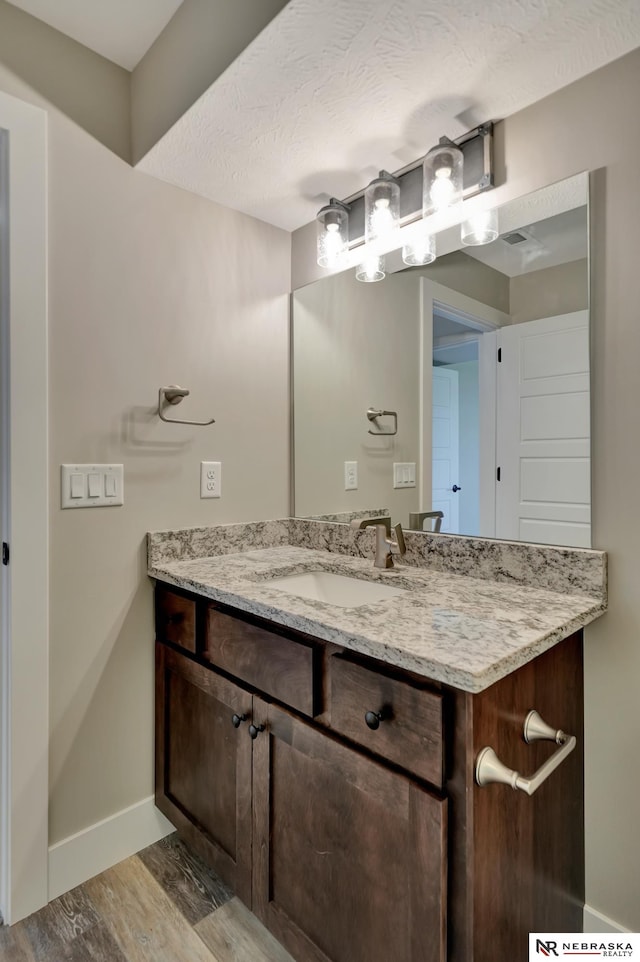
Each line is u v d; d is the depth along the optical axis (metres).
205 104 1.20
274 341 1.86
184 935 1.23
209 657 1.31
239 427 1.75
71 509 1.36
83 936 1.22
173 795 1.46
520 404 1.27
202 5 1.18
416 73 1.11
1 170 1.25
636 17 0.96
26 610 1.27
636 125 1.05
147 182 1.50
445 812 0.77
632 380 1.07
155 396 1.52
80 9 1.27
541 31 0.99
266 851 1.12
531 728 0.89
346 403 1.73
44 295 1.29
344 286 1.72
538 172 1.20
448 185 1.29
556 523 1.20
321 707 1.00
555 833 1.03
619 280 1.09
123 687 1.47
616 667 1.10
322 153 1.41
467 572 1.37
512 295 1.27
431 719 0.79
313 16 0.96
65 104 1.34
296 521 1.89
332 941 0.97
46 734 1.31
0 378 1.27
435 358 1.46
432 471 1.48
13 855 1.26
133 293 1.47
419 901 0.81
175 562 1.56
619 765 1.10
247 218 1.76
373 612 1.02
